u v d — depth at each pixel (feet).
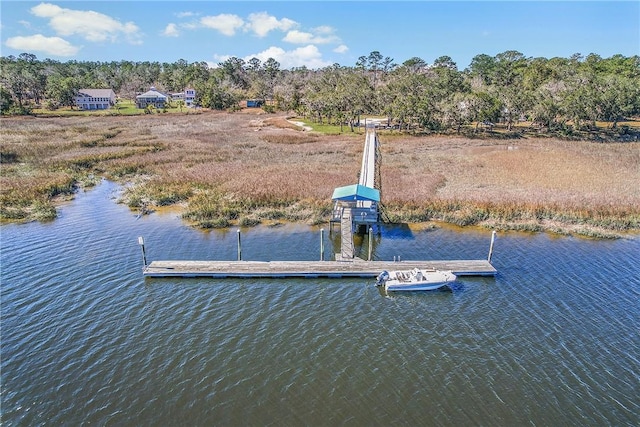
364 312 83.20
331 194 150.82
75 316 79.46
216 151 231.50
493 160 217.56
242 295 89.15
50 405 58.49
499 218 133.08
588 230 123.44
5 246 110.83
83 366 66.13
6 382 62.28
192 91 534.37
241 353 70.08
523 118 359.87
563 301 86.79
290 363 67.82
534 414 57.88
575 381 64.08
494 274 98.22
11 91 442.09
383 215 132.36
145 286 91.81
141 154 220.84
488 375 65.31
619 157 222.89
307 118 413.39
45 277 94.22
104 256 106.32
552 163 208.85
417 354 70.18
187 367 66.49
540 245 115.75
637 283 94.02
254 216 133.90
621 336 74.90
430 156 231.50
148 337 73.72
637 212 133.69
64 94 453.58
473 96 317.83
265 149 244.83
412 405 59.26
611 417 57.57
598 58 535.60
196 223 129.70
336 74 577.02
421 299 88.28
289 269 98.17
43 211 135.03
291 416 57.21
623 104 320.29
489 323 79.30
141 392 61.16
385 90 370.32
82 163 197.98
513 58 608.19
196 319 79.71
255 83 590.14
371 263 102.32
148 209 141.90
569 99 312.50
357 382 63.67
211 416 57.11
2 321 76.95
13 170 179.63
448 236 122.83
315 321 79.77
